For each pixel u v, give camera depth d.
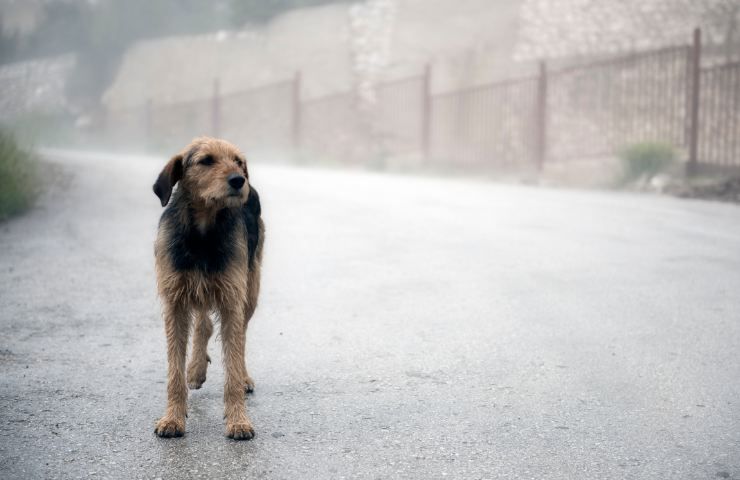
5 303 6.47
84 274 7.60
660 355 5.10
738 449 3.62
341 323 5.98
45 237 9.54
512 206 12.73
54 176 15.48
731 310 6.17
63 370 4.82
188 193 4.01
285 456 3.57
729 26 25.36
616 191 15.96
